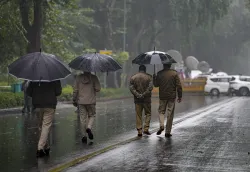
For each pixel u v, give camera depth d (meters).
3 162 19.72
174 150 22.39
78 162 19.33
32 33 57.59
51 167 18.62
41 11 57.81
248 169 18.20
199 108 54.91
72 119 40.28
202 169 18.12
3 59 60.97
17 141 26.03
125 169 18.03
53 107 21.02
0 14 53.88
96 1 100.94
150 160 19.84
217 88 99.69
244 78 99.81
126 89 95.94
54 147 23.69
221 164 19.14
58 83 21.11
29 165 19.06
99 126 34.16
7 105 50.62
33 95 20.97
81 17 93.38
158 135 27.97
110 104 65.88
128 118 41.25
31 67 19.89
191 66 122.75
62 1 59.72
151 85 27.30
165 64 27.34
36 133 29.77
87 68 23.97
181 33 112.81
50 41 67.94
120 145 23.84
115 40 110.88
